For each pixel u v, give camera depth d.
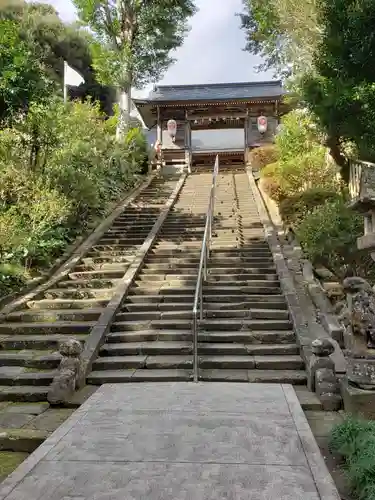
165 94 24.02
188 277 8.94
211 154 23.86
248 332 6.80
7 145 10.45
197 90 24.95
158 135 22.47
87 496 2.85
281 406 4.45
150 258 10.05
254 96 21.61
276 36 12.56
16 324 7.38
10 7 12.59
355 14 7.04
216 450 3.47
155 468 3.20
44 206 9.82
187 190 16.16
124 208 13.77
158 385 5.30
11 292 8.38
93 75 26.92
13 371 6.04
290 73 12.44
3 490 2.94
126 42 18.89
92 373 5.89
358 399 4.52
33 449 4.23
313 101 8.94
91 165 12.99
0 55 10.00
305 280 8.45
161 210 13.46
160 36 19.47
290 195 12.12
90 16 18.23
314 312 7.25
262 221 11.83
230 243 10.61
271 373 5.80
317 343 5.38
